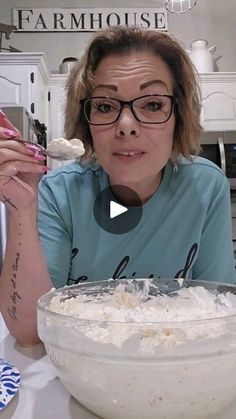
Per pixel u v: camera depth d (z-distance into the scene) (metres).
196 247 0.87
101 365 0.39
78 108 0.85
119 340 0.39
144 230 0.84
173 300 0.57
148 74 0.76
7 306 0.65
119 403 0.40
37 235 0.67
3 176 0.60
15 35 3.01
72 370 0.41
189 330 0.39
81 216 0.85
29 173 0.64
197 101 0.89
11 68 2.51
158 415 0.40
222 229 0.91
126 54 0.77
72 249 0.86
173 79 0.83
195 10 3.05
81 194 0.86
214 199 0.90
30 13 3.02
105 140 0.77
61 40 3.03
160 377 0.38
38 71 2.54
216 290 0.59
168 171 0.88
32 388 0.51
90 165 0.89
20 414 0.46
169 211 0.86
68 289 0.60
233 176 2.48
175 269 0.85
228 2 2.92
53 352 0.44
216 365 0.39
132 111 0.75
